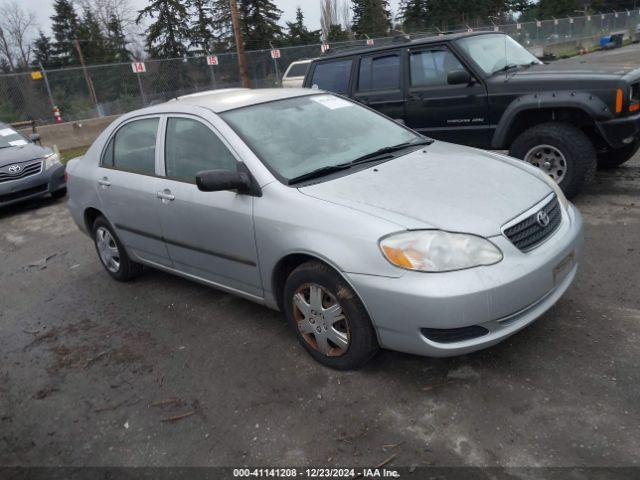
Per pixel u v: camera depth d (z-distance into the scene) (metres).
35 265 6.14
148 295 4.77
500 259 2.75
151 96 18.48
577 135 5.19
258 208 3.31
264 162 3.42
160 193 4.04
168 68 18.75
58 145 16.30
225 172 3.30
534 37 31.09
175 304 4.50
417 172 3.39
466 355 3.20
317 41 48.62
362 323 2.94
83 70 17.14
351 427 2.76
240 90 4.52
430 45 6.22
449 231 2.75
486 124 5.86
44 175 9.22
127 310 4.53
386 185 3.20
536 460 2.39
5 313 4.88
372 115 4.36
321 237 2.98
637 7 60.53
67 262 6.08
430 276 2.67
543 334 3.31
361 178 3.32
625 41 36.81
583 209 5.41
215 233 3.66
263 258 3.37
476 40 6.25
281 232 3.17
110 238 5.06
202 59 19.48
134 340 3.99
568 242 3.10
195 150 3.83
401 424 2.72
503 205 2.99
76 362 3.79
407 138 4.14
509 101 5.59
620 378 2.83
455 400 2.83
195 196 3.74
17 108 16.22
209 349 3.70
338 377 3.17
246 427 2.87
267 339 3.72
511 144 5.79
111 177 4.63
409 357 3.25
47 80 16.52
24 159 9.10
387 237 2.77
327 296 3.13
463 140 6.11
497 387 2.89
